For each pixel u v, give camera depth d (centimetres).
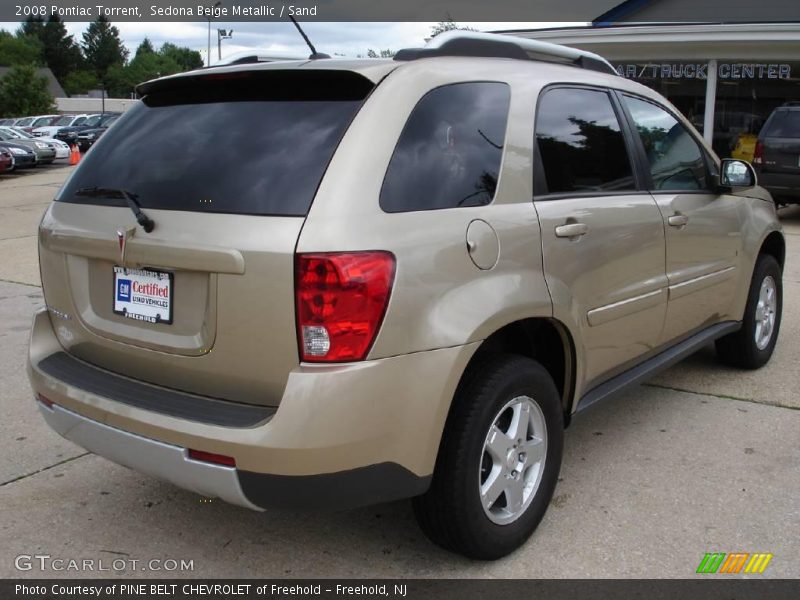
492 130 296
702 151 436
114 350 283
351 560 299
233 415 247
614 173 357
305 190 244
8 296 748
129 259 267
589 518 325
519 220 290
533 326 316
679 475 363
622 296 348
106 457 281
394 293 243
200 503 344
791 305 673
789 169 1126
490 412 275
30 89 5312
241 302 243
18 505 341
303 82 278
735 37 1609
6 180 2061
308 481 238
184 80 298
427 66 283
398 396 246
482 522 280
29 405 459
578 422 430
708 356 544
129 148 295
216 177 261
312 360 237
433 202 265
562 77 342
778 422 424
